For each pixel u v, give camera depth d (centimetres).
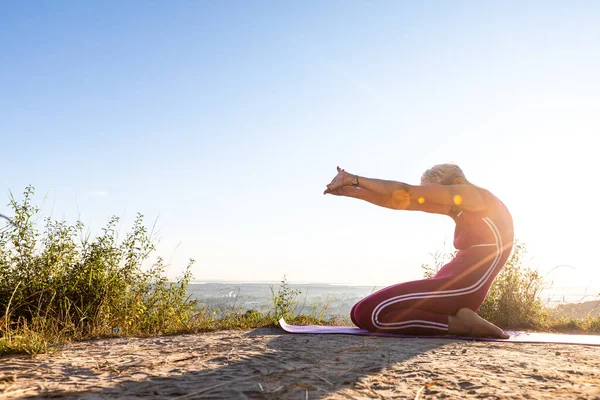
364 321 466
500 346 388
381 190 436
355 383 233
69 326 483
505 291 705
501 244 456
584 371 265
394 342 402
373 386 227
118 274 609
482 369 270
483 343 408
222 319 592
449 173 473
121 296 588
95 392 215
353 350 347
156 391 216
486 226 456
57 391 216
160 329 532
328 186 441
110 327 518
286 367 274
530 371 264
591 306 751
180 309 598
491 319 687
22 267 552
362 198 457
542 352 352
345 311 710
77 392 214
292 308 664
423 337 443
